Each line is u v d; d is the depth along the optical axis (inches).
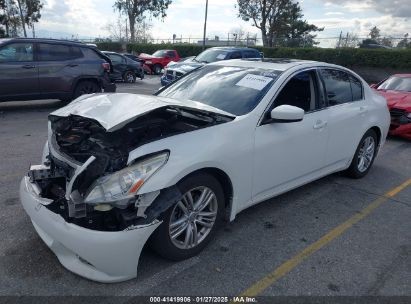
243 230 142.0
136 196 101.0
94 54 398.9
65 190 114.6
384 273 119.6
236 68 166.9
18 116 339.3
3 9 1574.8
